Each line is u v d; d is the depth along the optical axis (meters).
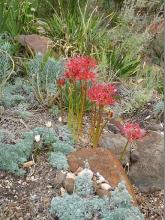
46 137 1.64
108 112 1.82
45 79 1.91
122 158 1.62
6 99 1.81
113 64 2.18
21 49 2.15
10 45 1.99
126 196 1.43
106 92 1.57
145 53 2.56
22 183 1.52
